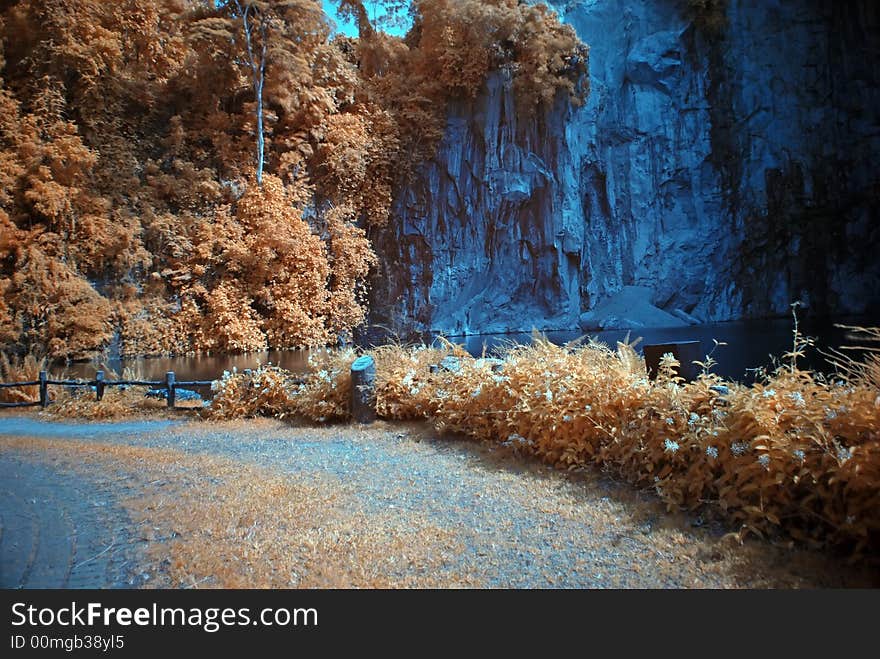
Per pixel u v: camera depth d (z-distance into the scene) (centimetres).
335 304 2038
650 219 2686
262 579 273
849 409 295
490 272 2416
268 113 1994
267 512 367
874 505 266
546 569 280
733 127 2720
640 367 508
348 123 2147
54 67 1677
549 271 2381
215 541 322
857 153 2652
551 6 2755
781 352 1284
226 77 2011
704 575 265
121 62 1859
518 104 2272
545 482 414
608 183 2656
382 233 2300
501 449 511
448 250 2361
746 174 2698
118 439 652
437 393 639
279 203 1903
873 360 333
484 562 290
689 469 350
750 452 317
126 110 1875
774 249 2683
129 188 1736
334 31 2239
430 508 373
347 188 2150
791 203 2669
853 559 261
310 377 765
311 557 296
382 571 280
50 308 1462
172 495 414
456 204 2358
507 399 538
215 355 1714
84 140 1723
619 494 378
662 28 2755
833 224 2661
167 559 300
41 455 566
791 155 2675
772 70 2702
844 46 2667
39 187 1516
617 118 2697
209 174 1864
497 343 1917
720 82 2741
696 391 381
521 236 2392
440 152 2341
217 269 1819
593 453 436
